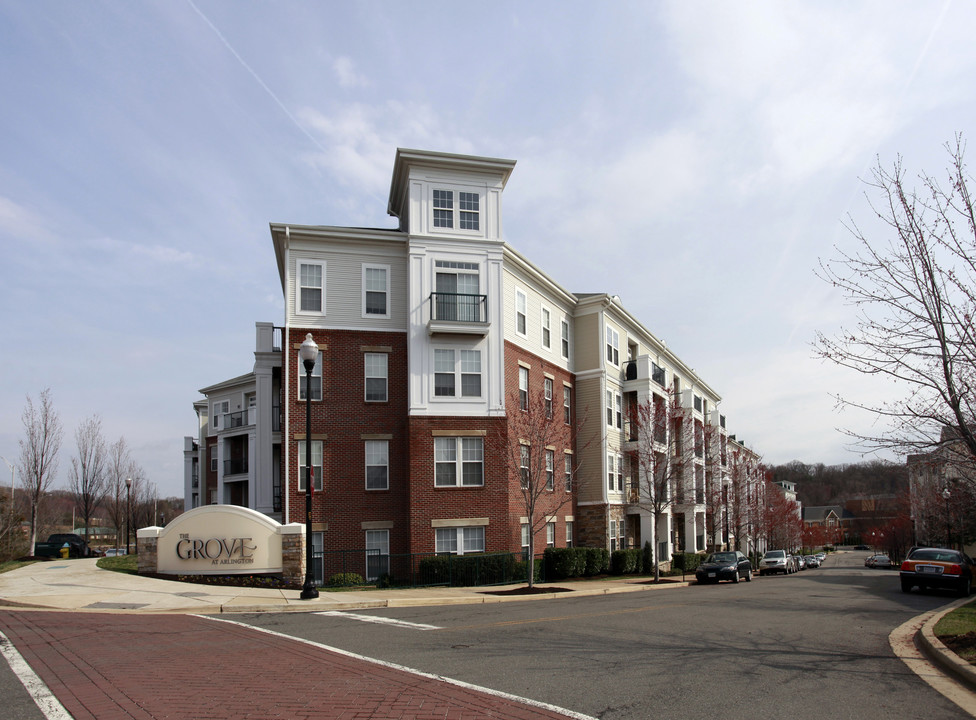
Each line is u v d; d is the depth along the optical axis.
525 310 32.34
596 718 7.14
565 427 35.81
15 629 13.10
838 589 26.34
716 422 60.44
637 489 38.34
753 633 13.05
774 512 63.62
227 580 21.14
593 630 13.32
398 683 8.59
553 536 33.28
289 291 26.92
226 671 9.28
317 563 25.84
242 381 44.50
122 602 16.98
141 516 69.62
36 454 39.38
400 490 27.09
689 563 41.03
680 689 8.38
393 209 32.53
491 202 28.81
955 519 43.16
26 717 7.07
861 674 9.29
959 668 9.15
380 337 27.61
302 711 7.32
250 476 38.00
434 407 27.27
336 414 26.81
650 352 47.12
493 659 10.21
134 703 7.62
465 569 25.25
